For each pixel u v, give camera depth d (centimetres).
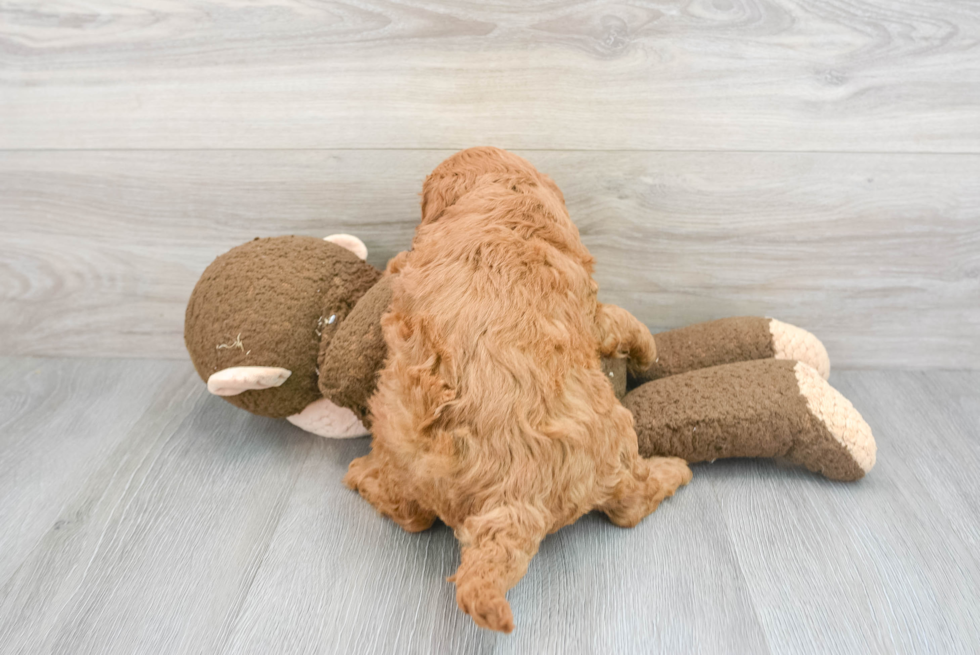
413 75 127
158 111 133
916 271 142
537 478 88
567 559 103
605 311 110
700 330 138
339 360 112
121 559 105
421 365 91
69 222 145
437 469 90
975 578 100
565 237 104
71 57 128
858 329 150
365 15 123
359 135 133
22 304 155
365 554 106
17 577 102
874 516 112
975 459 125
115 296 154
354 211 141
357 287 125
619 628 92
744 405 115
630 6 120
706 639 90
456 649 90
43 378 154
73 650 91
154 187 140
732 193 136
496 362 88
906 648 89
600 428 94
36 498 117
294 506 116
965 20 119
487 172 108
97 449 130
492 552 83
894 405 141
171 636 92
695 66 125
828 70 124
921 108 126
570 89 127
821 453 114
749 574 101
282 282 119
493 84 127
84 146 137
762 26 121
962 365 152
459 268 95
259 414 127
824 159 132
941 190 133
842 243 140
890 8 119
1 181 140
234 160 137
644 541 107
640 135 131
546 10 121
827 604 96
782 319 150
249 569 103
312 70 128
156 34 126
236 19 124
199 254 148
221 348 115
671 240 142
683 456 119
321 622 94
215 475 124
